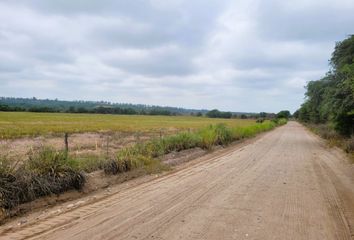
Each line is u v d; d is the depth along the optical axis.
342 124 27.72
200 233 6.52
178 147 20.50
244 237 6.35
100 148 22.09
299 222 7.34
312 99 40.09
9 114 95.88
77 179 9.88
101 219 7.33
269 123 67.69
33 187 8.59
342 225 7.21
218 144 26.84
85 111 156.38
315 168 15.60
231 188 10.72
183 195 9.68
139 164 14.02
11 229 6.80
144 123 68.31
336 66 27.67
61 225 6.96
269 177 12.88
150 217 7.50
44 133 34.72
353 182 12.39
